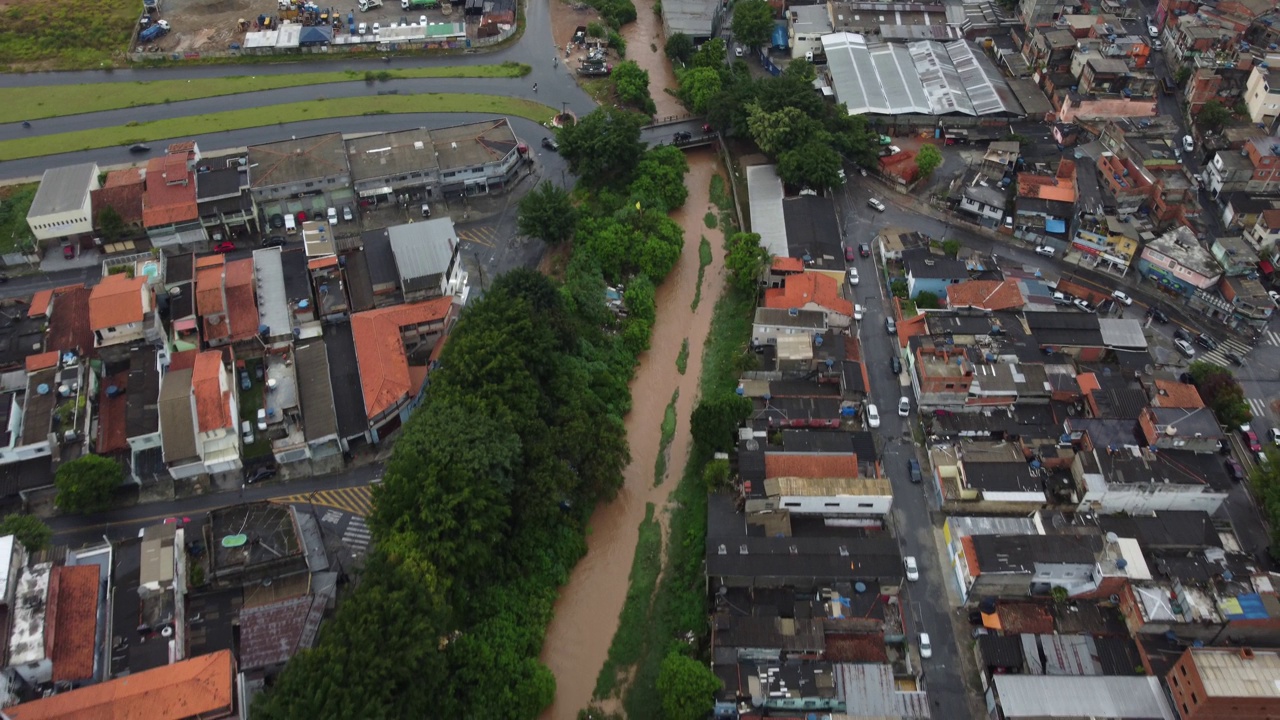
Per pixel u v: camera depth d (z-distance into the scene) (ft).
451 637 382.01
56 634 353.92
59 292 503.61
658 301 580.71
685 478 475.31
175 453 428.56
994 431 469.98
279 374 474.90
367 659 331.98
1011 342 502.79
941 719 371.76
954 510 441.68
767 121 642.22
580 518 447.83
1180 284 554.05
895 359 514.27
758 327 514.68
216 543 385.09
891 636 393.09
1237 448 474.08
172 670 336.49
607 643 412.16
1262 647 383.65
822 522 431.43
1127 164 619.26
